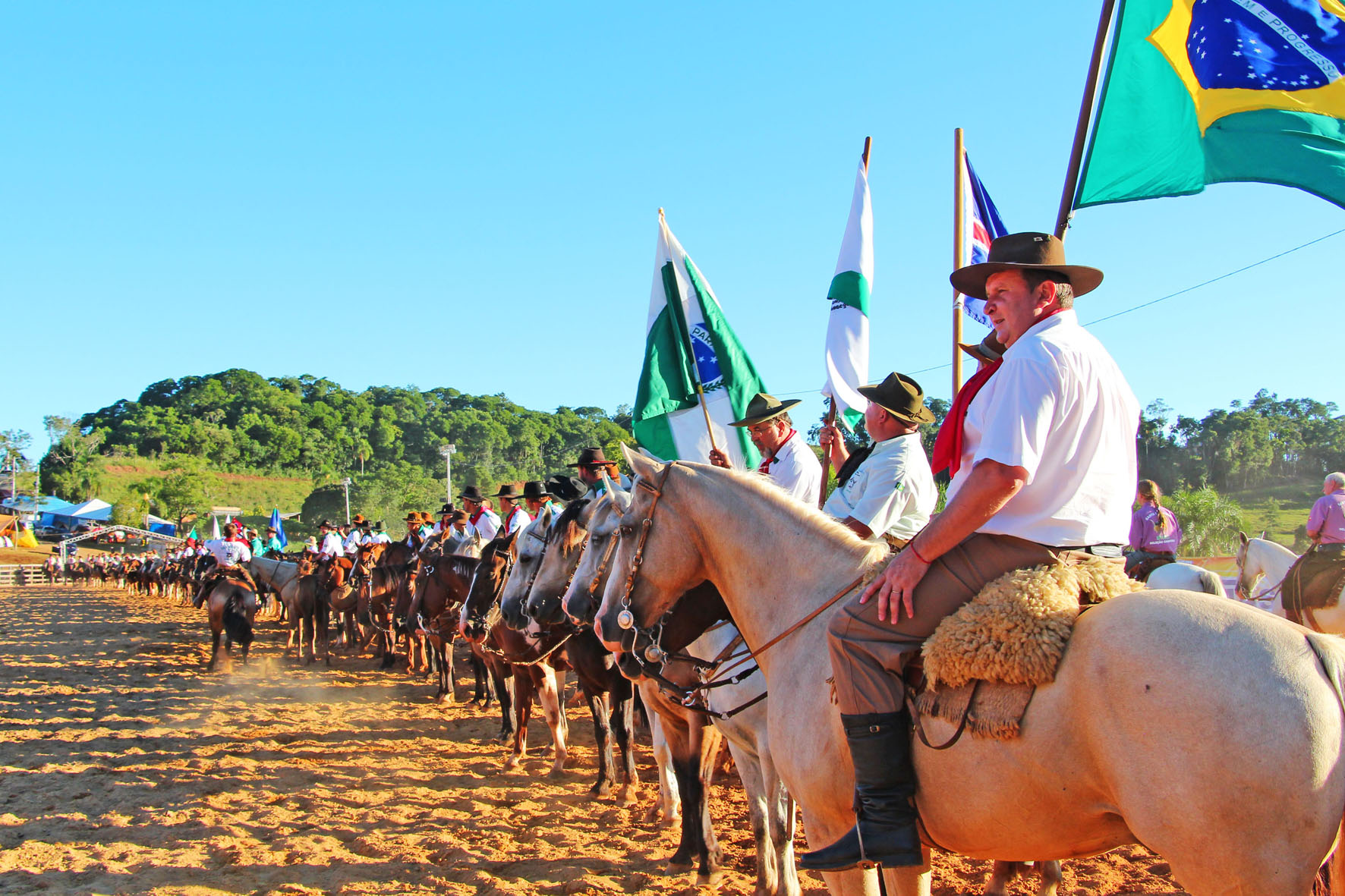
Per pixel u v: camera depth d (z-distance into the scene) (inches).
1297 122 203.5
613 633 140.5
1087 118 217.8
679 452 314.8
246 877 217.8
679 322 316.8
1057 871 172.1
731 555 133.0
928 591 101.2
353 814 269.0
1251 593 372.2
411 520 654.5
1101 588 95.7
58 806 285.0
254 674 609.6
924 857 105.1
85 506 3425.2
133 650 759.1
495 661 361.1
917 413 169.6
